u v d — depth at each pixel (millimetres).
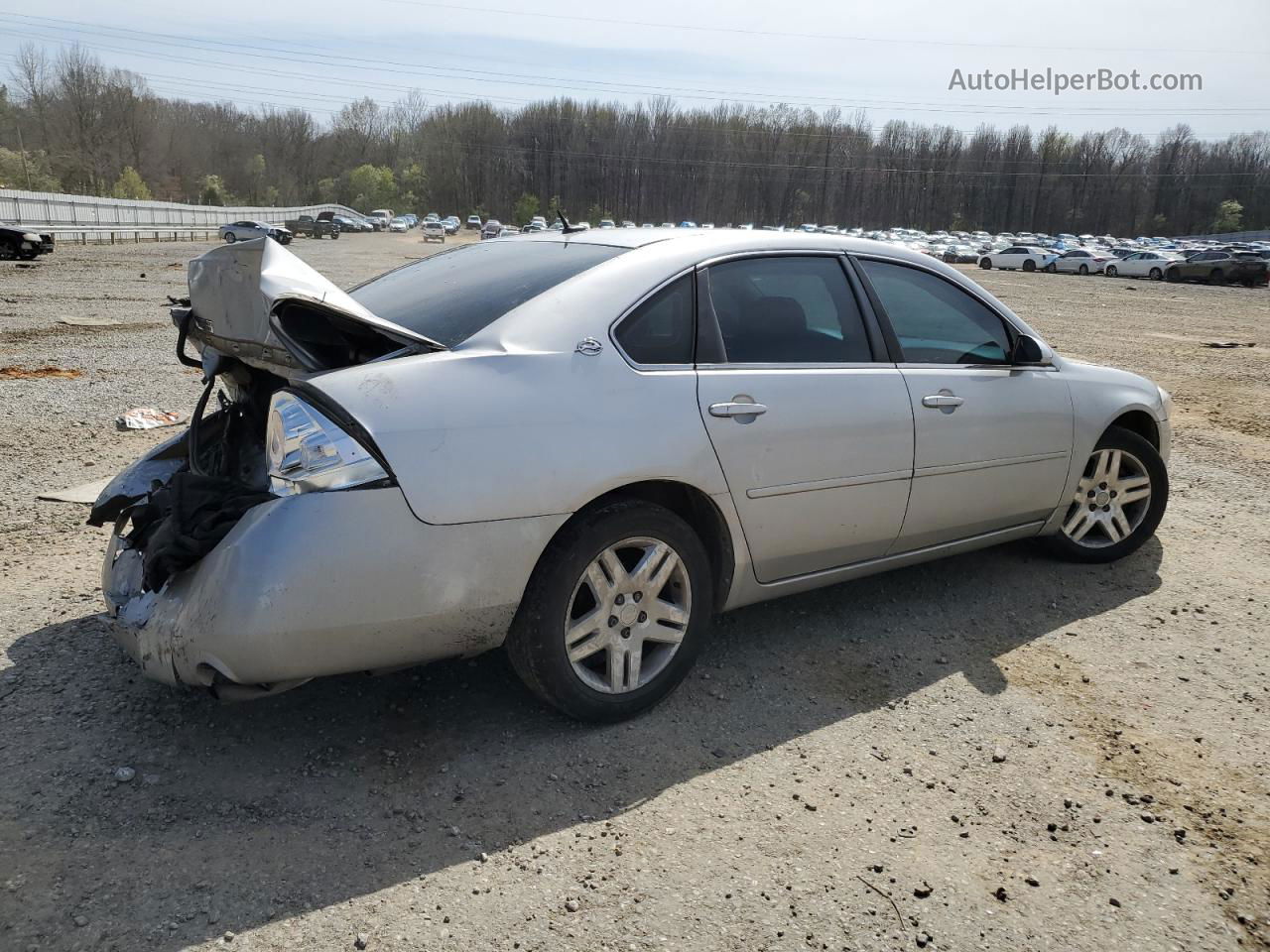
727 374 3088
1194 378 12203
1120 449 4516
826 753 2924
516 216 109938
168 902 2154
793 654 3580
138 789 2570
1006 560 4672
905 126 121438
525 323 2826
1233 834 2621
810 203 116312
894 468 3490
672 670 3080
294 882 2246
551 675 2797
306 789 2607
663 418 2891
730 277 3248
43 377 8766
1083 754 2994
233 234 42688
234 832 2414
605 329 2898
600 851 2414
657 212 118062
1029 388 4004
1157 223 116500
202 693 3033
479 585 2586
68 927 2062
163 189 107625
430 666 3336
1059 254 48875
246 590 2350
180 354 3236
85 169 94812
